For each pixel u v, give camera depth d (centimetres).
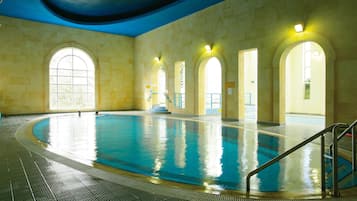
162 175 435
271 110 1010
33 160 437
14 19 1422
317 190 347
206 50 1275
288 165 477
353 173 402
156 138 759
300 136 741
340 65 791
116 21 1473
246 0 1079
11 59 1425
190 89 1393
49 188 309
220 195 291
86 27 1609
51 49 1541
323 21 830
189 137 767
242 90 1138
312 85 1541
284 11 942
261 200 280
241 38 1105
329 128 315
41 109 1525
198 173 445
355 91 758
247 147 630
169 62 1534
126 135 809
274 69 984
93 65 1706
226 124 1011
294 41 910
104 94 1742
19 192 296
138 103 1833
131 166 485
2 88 1407
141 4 1295
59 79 1686
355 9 758
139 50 1812
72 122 1133
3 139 652
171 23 1505
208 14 1259
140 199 277
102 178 346
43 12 1324
